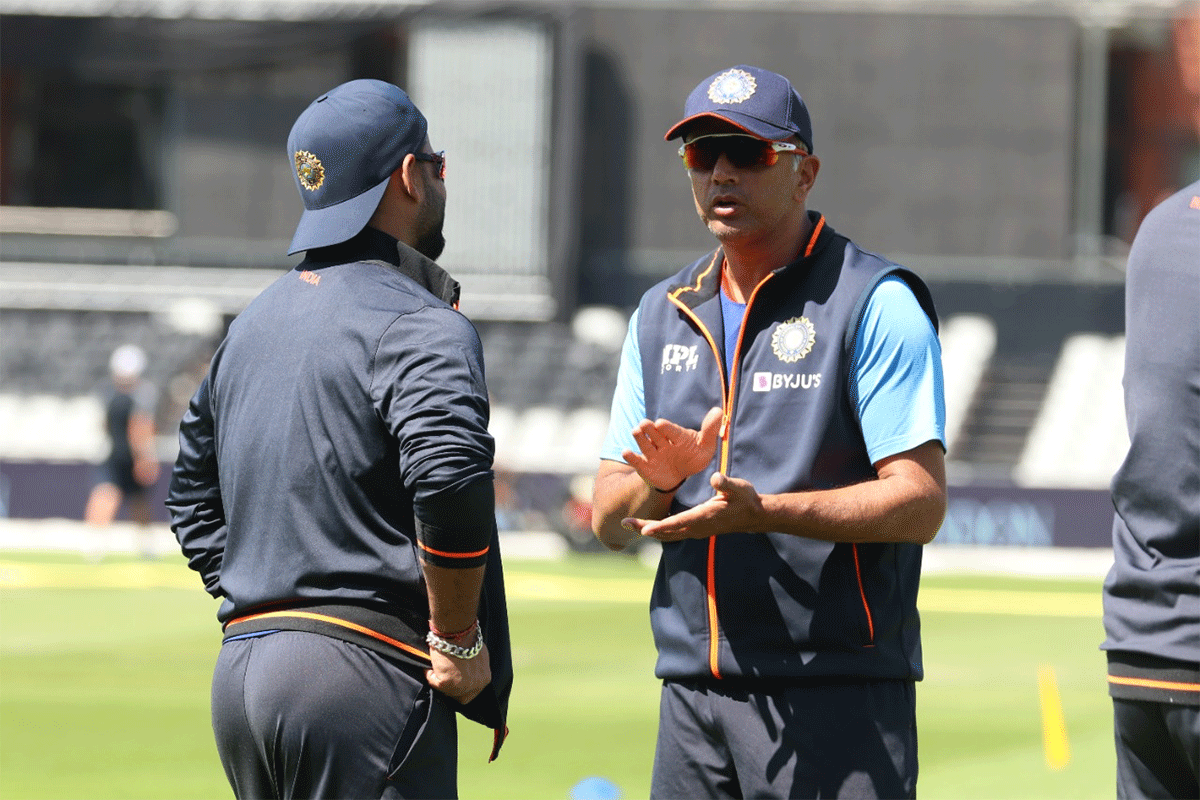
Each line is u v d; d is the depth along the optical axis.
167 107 101.56
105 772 24.19
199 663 36.69
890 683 12.61
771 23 94.31
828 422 12.57
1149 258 11.55
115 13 97.88
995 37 93.44
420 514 11.13
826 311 12.67
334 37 96.38
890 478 12.24
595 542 70.38
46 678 34.19
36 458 79.94
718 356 13.09
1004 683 34.88
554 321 94.94
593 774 24.36
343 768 11.38
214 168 98.25
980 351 92.81
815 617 12.41
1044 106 93.44
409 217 12.52
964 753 26.23
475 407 11.40
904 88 94.00
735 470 12.85
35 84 104.94
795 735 12.38
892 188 94.44
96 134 105.88
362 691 11.40
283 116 98.19
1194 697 11.10
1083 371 91.81
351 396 11.59
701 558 12.80
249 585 11.84
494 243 95.12
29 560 64.38
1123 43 102.25
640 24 94.94
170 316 96.50
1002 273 93.94
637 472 12.59
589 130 95.69
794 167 12.77
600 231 96.12
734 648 12.59
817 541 12.45
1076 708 31.20
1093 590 60.16
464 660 11.62
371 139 12.21
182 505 13.01
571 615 47.31
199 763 24.97
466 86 94.75
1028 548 75.00
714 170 12.75
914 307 12.60
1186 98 105.69
